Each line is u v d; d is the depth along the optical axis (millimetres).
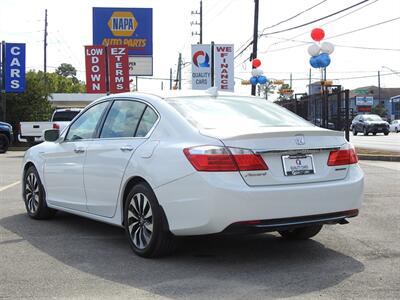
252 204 4934
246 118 5816
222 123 5574
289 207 5098
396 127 52656
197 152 5055
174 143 5352
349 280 4910
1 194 10148
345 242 6324
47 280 4945
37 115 30797
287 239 6488
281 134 5215
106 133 6402
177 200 5148
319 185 5289
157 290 4656
